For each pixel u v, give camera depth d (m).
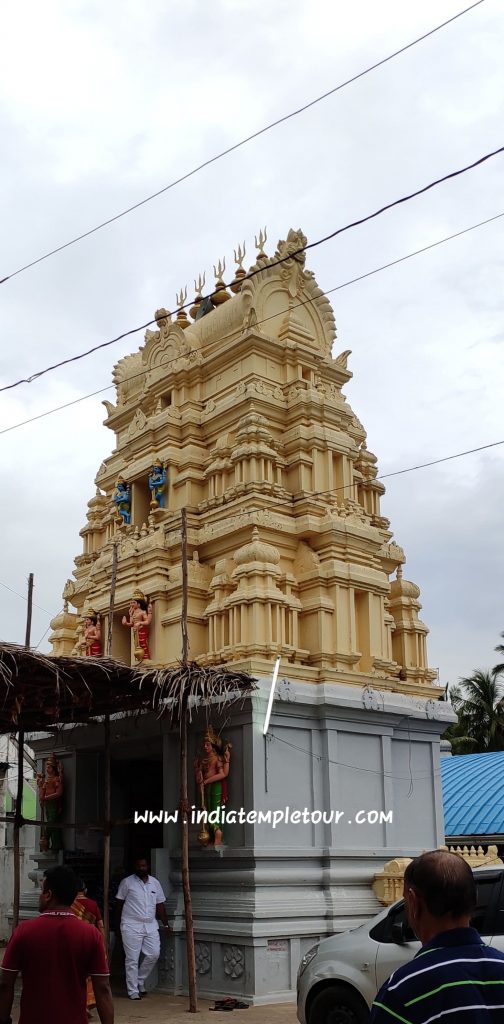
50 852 21.08
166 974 17.03
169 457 23.16
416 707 20.14
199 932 16.84
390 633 22.03
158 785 22.44
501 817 29.16
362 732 18.92
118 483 24.59
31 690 14.93
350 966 11.30
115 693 15.61
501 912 10.38
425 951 4.25
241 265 26.83
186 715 15.86
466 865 4.44
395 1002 4.12
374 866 18.25
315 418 22.62
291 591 20.58
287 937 16.34
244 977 15.86
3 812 25.44
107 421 26.97
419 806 20.02
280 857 16.77
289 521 21.14
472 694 55.41
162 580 21.55
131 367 27.41
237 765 17.27
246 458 21.38
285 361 23.28
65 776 21.52
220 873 16.98
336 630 20.14
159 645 21.02
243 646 18.94
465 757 36.09
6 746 26.67
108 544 24.48
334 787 18.00
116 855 21.53
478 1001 4.04
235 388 23.05
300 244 24.83
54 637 25.12
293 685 17.88
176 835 18.09
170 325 25.02
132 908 16.58
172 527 22.28
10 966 6.60
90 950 6.70
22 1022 6.44
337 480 22.62
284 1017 14.24
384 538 23.44
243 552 20.02
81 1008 6.54
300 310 24.50
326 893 17.36
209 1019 14.15
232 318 23.83
